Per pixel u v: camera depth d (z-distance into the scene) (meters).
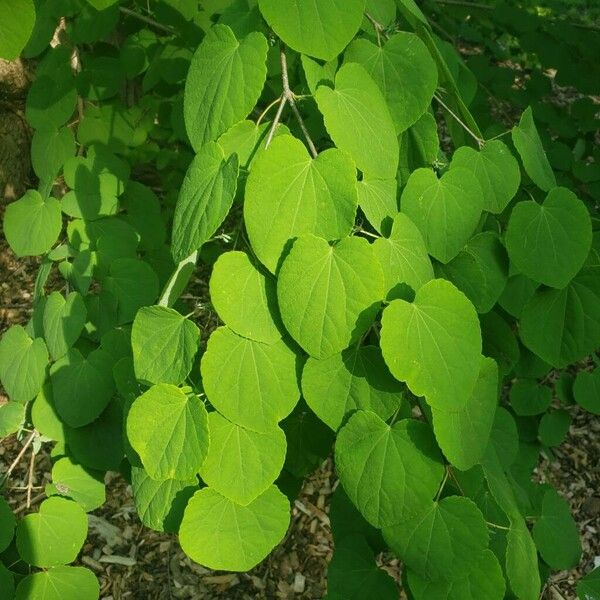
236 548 0.43
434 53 0.51
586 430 1.11
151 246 0.78
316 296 0.38
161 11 0.79
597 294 0.56
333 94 0.43
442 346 0.41
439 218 0.49
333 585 0.52
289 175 0.39
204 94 0.44
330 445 0.59
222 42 0.43
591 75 1.01
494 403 0.47
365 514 0.43
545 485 0.67
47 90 0.72
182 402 0.41
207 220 0.39
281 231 0.39
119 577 0.88
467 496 0.46
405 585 0.50
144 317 0.43
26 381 0.63
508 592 0.52
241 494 0.41
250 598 0.88
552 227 0.53
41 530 0.57
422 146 0.51
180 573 0.89
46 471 0.96
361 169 0.42
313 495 0.98
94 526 0.92
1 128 1.16
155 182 1.17
